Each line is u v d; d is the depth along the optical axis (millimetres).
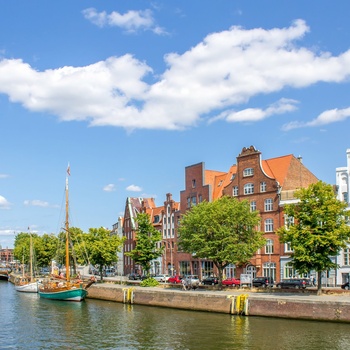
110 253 99750
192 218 75625
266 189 87625
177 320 56312
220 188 100750
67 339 47406
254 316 56688
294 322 51438
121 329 52000
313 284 74250
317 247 59281
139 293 74625
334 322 50031
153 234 90188
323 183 61594
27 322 58000
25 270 167375
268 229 86125
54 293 84875
